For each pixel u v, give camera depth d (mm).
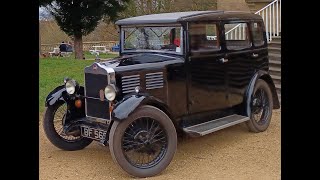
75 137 6086
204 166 5375
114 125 4844
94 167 5402
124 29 6402
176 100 5664
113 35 28922
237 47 6465
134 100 4898
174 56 5785
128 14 21453
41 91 9203
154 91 5457
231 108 6551
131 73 5281
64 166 5422
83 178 5023
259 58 6910
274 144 6230
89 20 16594
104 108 5348
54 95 5836
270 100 7008
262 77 6918
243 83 6590
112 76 5148
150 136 5062
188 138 6473
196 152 5934
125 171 4953
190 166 5383
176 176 5047
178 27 5715
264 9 11820
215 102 6160
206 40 5977
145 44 6168
